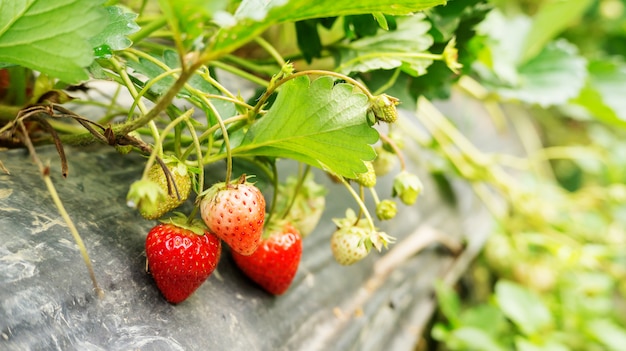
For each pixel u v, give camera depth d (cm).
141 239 37
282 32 55
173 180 32
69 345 31
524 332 68
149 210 30
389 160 44
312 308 47
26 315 31
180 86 29
